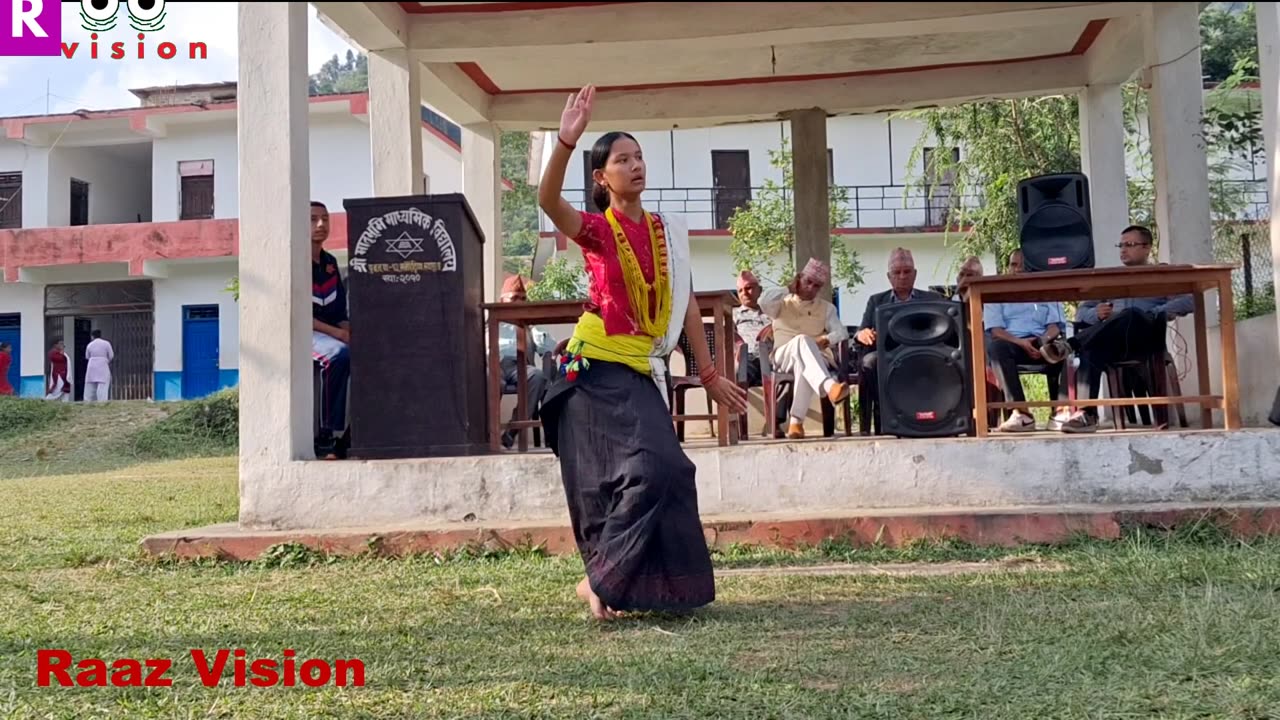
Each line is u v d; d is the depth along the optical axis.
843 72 9.24
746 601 3.76
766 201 20.84
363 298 5.49
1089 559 4.34
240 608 3.87
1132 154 16.55
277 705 2.66
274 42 5.34
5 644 3.36
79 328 24.86
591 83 9.20
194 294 24.20
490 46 7.46
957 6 7.05
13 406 16.91
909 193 24.20
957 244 17.09
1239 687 2.55
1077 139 14.37
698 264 24.33
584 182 21.95
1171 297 6.21
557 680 2.80
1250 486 4.95
